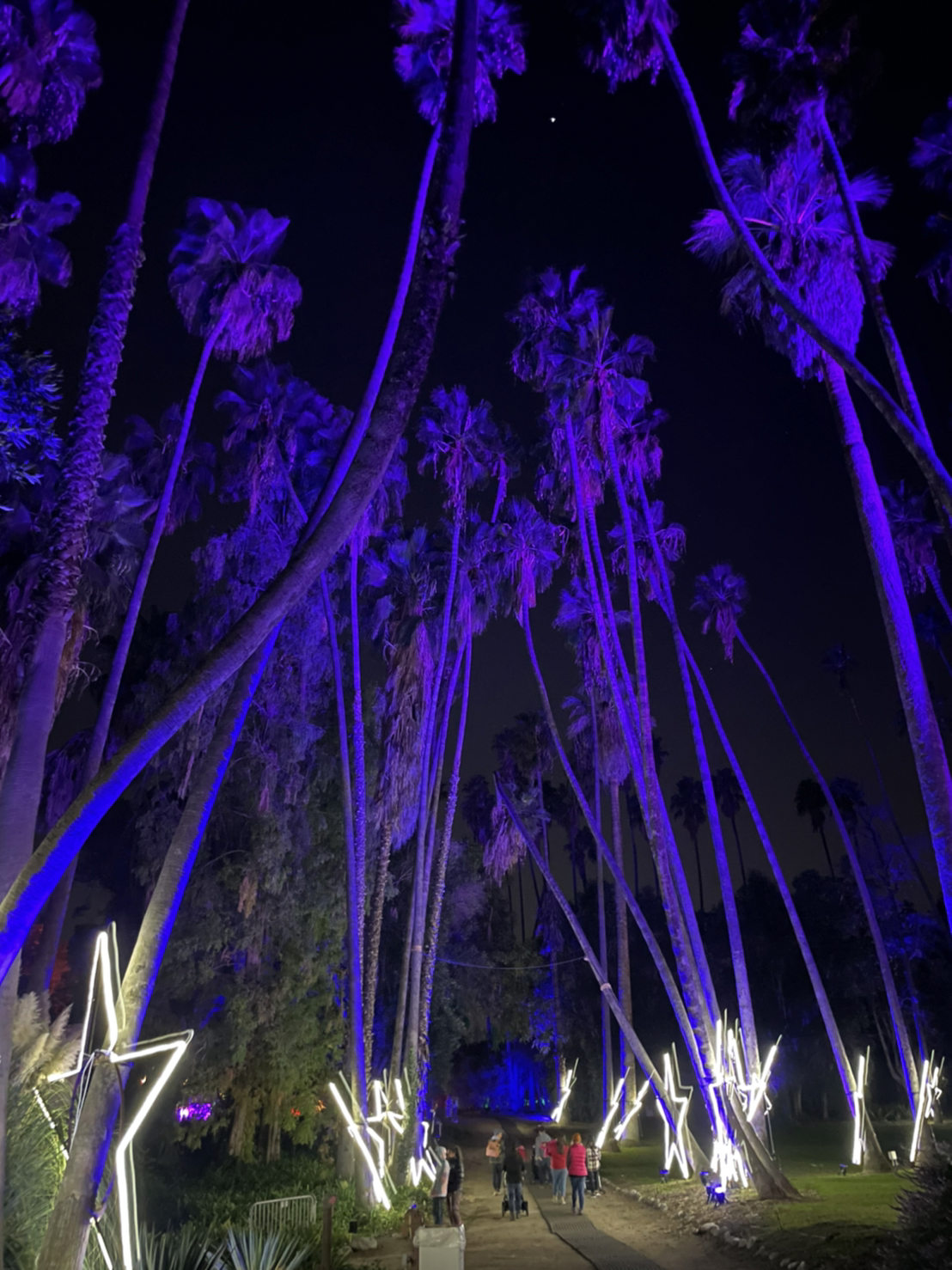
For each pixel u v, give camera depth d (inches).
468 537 1327.5
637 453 1124.5
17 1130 421.4
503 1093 2906.0
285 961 1061.8
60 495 431.2
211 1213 719.1
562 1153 861.2
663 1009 2464.3
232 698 451.5
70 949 1306.6
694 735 1052.5
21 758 371.6
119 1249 375.2
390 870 1711.4
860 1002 2393.0
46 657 395.5
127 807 1333.7
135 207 500.4
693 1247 562.9
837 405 621.3
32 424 410.3
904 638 549.3
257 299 795.4
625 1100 1640.0
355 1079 850.8
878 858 2362.2
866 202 651.5
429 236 383.2
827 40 650.2
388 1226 722.2
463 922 2053.4
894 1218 523.2
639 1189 888.3
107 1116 342.0
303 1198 719.7
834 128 655.1
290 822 1079.6
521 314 1125.7
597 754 1598.2
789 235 652.1
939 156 695.1
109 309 474.3
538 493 1222.3
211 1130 1066.1
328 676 1201.4
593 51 652.7
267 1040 1042.1
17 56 554.3
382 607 1258.6
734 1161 800.3
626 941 1749.5
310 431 1127.0
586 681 1573.6
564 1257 539.2
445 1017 1813.5
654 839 863.7
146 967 386.3
